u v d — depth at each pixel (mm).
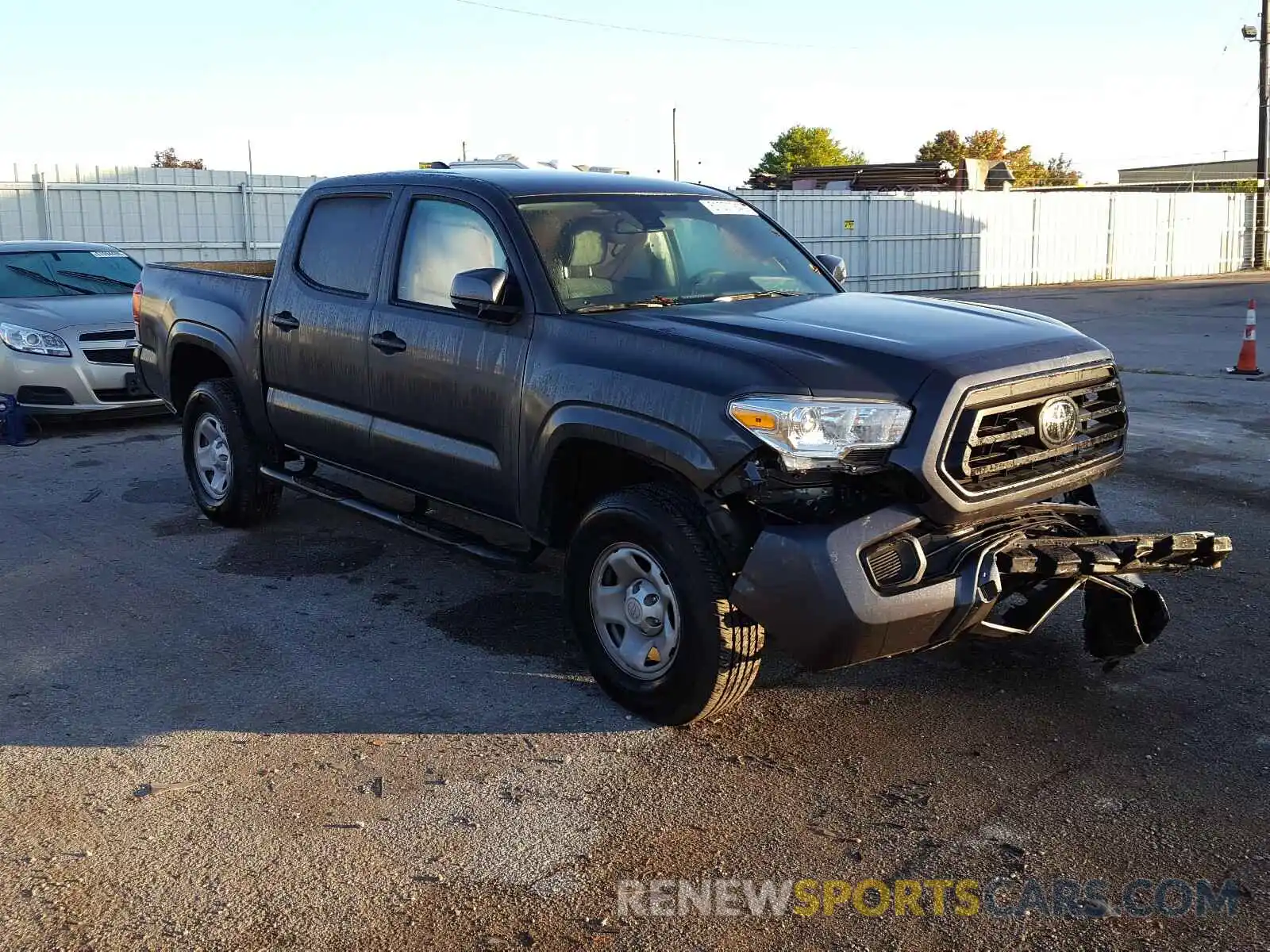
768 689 4406
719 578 3770
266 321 5898
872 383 3582
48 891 3127
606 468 4434
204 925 2977
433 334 4805
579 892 3119
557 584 5707
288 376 5781
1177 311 23375
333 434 5535
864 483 3635
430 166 5875
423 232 5047
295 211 5879
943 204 32000
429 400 4863
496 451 4562
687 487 3861
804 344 3787
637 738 4016
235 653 4816
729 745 3959
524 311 4449
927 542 3678
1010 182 42438
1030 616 3959
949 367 3602
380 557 6156
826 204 29766
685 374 3789
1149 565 3971
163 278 6934
